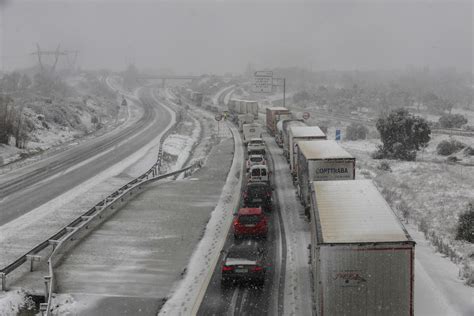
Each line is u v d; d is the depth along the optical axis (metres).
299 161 31.36
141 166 46.91
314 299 15.51
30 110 70.75
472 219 23.09
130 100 152.38
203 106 126.06
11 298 16.69
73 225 24.56
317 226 13.77
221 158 51.78
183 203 31.64
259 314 15.57
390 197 30.31
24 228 25.97
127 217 28.20
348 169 25.41
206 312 15.82
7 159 50.03
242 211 24.52
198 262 20.73
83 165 47.16
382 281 12.58
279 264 20.22
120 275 19.27
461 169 40.47
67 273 19.47
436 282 17.31
